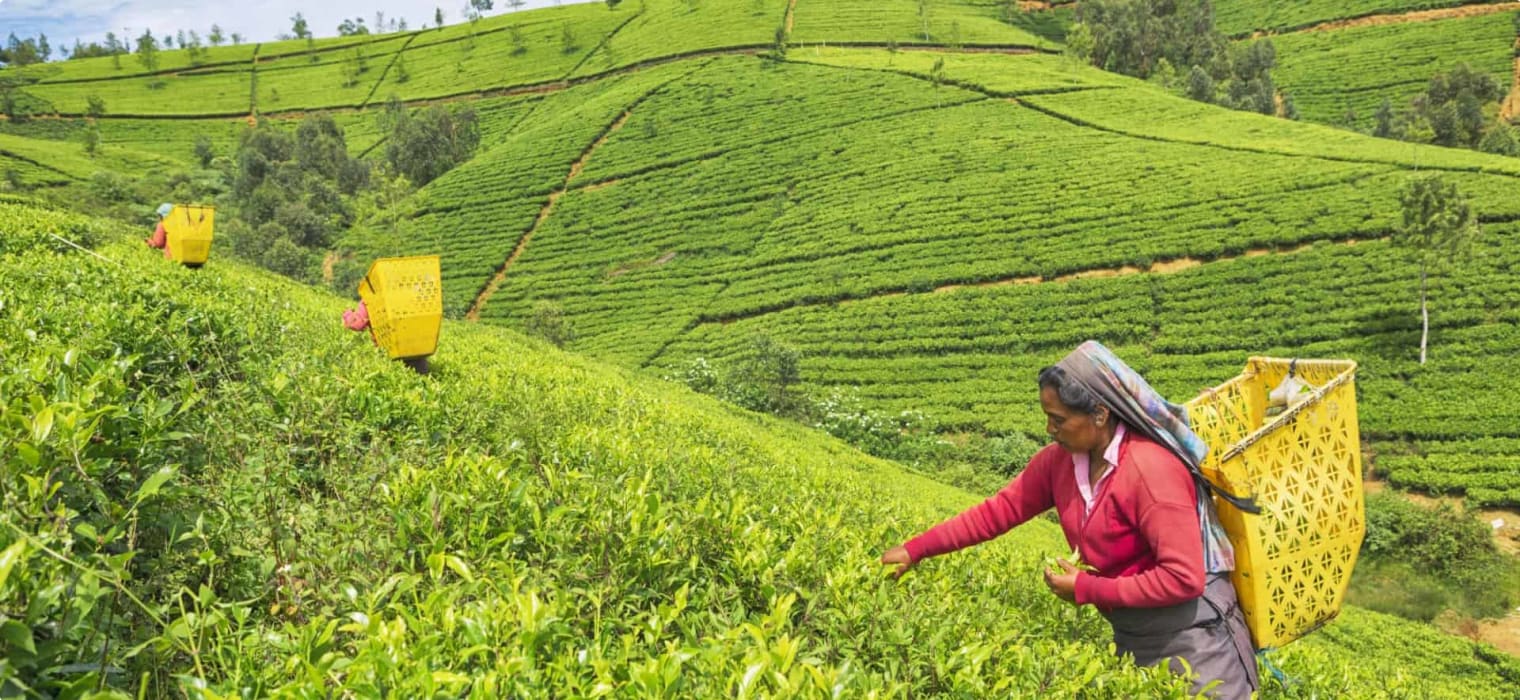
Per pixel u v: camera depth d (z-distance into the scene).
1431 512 25.88
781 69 82.38
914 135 64.00
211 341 5.10
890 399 37.50
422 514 2.97
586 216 63.50
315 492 3.48
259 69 118.56
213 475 3.30
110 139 95.69
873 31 95.25
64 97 104.50
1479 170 44.28
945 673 2.57
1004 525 3.45
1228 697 2.95
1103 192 50.47
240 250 56.31
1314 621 3.05
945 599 3.24
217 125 101.94
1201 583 2.83
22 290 5.97
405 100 101.69
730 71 84.00
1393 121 70.31
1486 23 87.62
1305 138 55.69
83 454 2.53
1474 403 30.31
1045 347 39.53
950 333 41.47
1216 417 3.75
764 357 35.47
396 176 77.94
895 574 3.54
